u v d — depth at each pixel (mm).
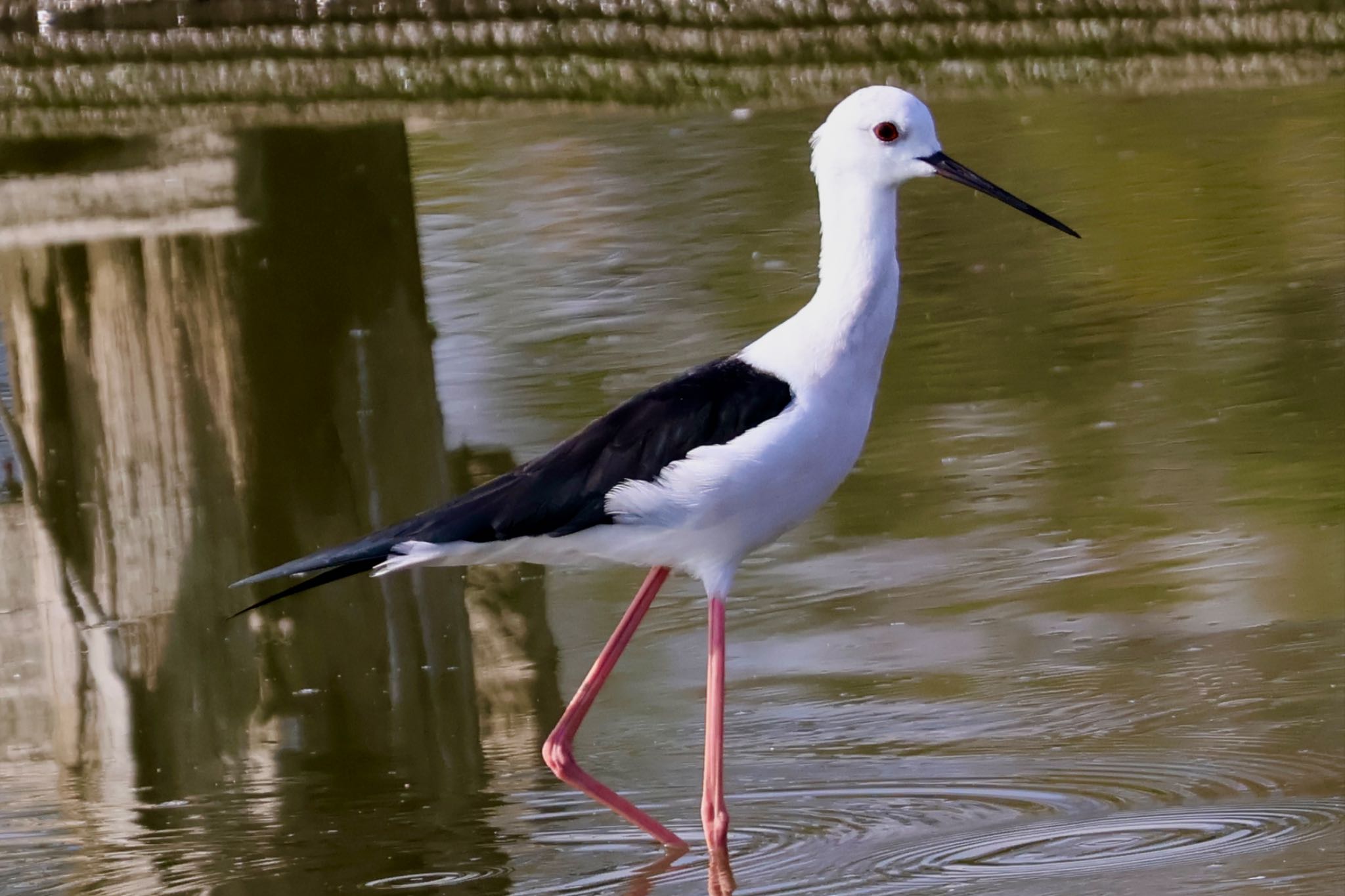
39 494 12109
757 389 7773
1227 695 8320
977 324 13680
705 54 23188
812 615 9648
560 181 18016
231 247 14891
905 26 23000
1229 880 6680
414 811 7934
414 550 7641
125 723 9133
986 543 10266
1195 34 21641
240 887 7273
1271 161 16750
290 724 9031
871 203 7953
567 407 12594
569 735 7863
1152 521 10289
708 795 7551
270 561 11312
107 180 17812
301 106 21578
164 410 13188
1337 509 10203
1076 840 7148
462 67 23359
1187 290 13898
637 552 7898
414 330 13805
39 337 13719
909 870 7023
